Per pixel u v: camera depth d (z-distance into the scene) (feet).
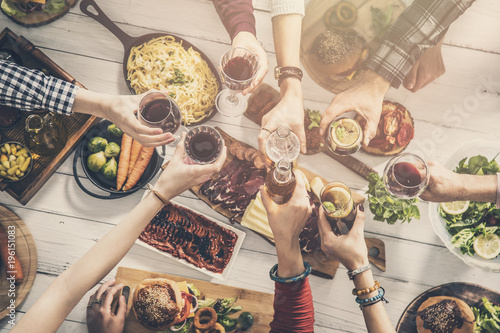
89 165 4.62
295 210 4.29
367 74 4.71
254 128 4.83
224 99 4.79
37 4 4.74
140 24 4.92
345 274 4.73
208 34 4.94
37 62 4.78
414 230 4.80
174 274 4.73
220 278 4.64
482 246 4.47
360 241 4.36
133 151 4.67
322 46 4.71
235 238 4.66
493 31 4.91
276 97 4.77
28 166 4.62
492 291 4.62
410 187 4.20
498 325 4.42
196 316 4.55
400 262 4.78
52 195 4.79
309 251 4.64
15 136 4.80
